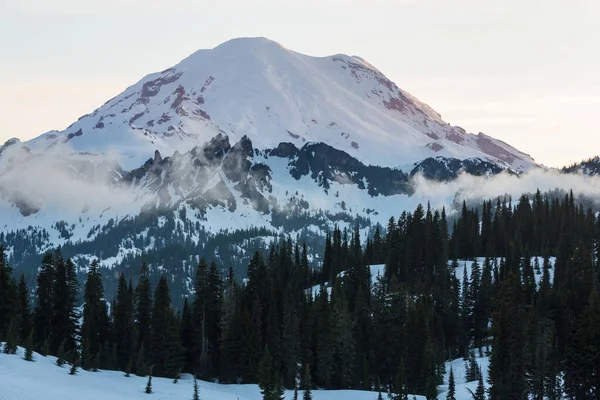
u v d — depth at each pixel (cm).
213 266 15475
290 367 13912
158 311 14312
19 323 13538
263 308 15562
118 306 15325
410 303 15400
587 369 10275
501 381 11056
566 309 14588
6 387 8894
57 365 11212
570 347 10650
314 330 14388
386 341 14550
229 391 12088
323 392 12619
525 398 10969
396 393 11825
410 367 13338
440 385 13312
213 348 14838
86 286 15325
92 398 9156
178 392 10881
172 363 13925
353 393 12438
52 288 14712
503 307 11881
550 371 11112
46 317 14475
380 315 15225
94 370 11800
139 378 11862
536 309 14050
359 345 14500
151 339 14150
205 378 14250
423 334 13625
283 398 10938
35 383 9406
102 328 14900
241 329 13975
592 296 10794
